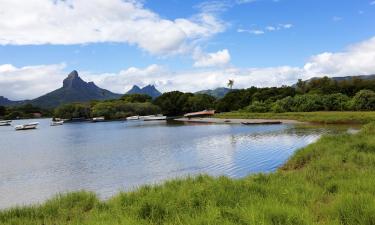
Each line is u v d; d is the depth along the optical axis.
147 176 24.14
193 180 15.11
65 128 106.88
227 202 10.21
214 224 7.85
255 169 24.42
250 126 73.44
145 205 10.19
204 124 90.88
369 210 8.14
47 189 21.84
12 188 22.67
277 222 8.05
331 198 10.76
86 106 180.00
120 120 152.50
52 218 11.41
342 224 8.03
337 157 19.12
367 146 21.55
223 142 44.16
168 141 49.06
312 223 7.89
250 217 8.05
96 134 73.00
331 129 55.50
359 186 11.19
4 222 10.77
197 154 34.09
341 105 101.81
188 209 9.71
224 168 25.58
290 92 137.88
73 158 36.28
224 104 155.00
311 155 22.19
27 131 100.56
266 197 10.52
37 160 36.09
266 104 124.25
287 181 13.67
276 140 43.53
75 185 22.52
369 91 99.06
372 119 67.56
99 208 12.00
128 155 36.25
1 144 58.75
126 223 8.64
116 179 23.69
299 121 78.81
